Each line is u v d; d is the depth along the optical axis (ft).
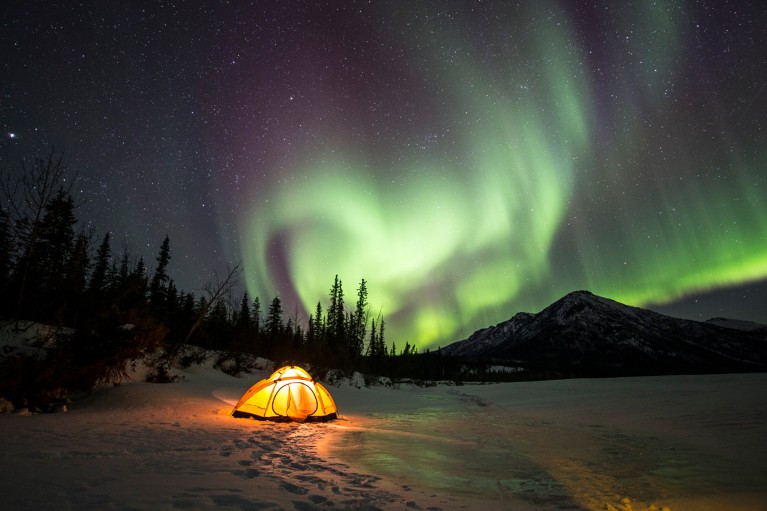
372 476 24.49
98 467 21.71
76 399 51.19
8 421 34.73
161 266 127.34
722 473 26.96
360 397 104.27
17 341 56.49
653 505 20.72
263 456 27.99
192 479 20.35
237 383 85.10
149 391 55.36
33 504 15.31
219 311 124.67
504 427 51.85
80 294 68.23
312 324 211.82
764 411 54.95
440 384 251.80
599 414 62.75
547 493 22.56
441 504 19.63
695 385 115.24
